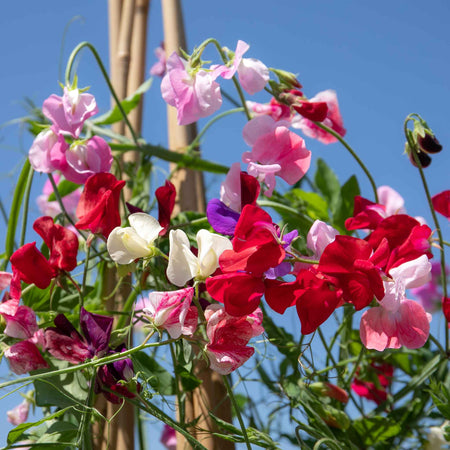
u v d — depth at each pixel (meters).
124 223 1.62
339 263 1.09
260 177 1.34
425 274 1.22
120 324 1.63
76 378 1.36
